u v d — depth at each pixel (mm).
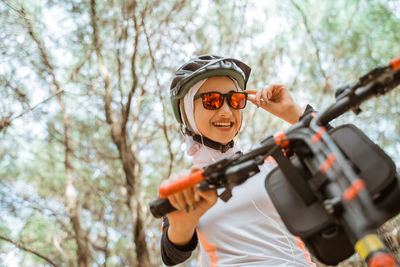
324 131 1002
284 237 1880
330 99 7742
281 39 8086
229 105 2236
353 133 1129
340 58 8414
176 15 7707
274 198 1160
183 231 1712
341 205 888
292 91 7781
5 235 8055
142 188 8820
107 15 7805
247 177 1099
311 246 1091
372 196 1031
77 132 9172
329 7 8844
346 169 864
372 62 8375
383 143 6801
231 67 2256
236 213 1935
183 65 2375
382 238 1529
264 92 2316
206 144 2297
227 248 1874
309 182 1046
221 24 7840
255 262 1782
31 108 6520
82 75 8109
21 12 6781
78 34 7770
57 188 9422
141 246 7461
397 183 1045
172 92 2406
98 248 8742
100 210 9336
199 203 1287
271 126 7828
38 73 7387
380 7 8641
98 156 8930
